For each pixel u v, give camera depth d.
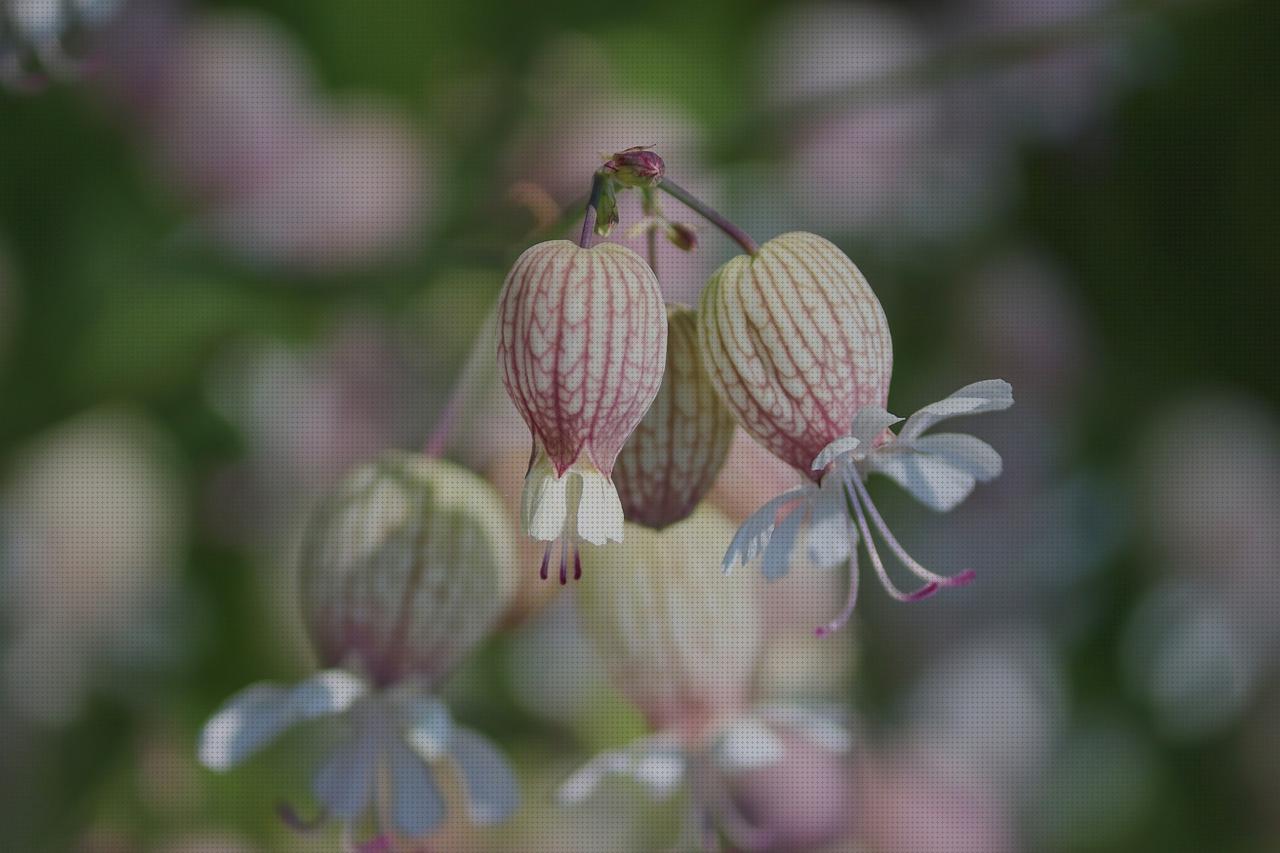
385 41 0.36
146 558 0.34
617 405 0.25
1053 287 0.37
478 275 0.35
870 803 0.34
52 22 0.28
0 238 0.33
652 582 0.28
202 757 0.27
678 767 0.28
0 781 0.33
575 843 0.33
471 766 0.27
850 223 0.36
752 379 0.26
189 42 0.34
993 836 0.35
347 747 0.27
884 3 0.38
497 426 0.30
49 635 0.33
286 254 0.34
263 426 0.34
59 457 0.33
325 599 0.27
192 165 0.34
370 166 0.34
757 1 0.37
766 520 0.25
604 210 0.26
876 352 0.26
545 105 0.35
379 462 0.28
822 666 0.34
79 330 0.33
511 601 0.29
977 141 0.36
